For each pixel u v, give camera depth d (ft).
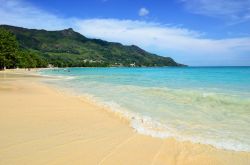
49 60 512.22
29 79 109.29
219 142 21.02
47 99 43.86
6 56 261.24
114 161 16.70
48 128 24.23
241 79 99.04
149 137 22.07
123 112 32.96
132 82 89.76
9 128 23.91
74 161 16.53
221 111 34.01
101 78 121.80
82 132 23.18
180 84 77.00
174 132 23.79
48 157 17.04
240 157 17.83
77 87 70.18
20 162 16.11
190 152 18.69
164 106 37.83
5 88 62.75
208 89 59.00
